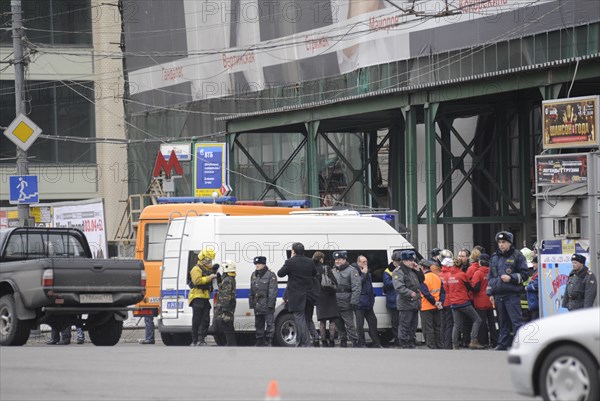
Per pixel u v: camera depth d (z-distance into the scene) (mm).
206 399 31984
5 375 37875
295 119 103500
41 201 155625
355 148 117938
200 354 46344
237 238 65000
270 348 51188
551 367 29531
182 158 112250
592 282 52844
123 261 56875
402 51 101375
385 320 67875
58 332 68625
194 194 109312
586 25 83375
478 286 63750
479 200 105938
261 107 122688
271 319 62062
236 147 134625
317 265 63219
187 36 134750
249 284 64750
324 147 122562
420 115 102875
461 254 64812
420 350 50281
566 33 85062
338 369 39750
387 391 33688
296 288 59969
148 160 145000
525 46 89000
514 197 100750
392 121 108125
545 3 87500
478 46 93438
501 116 97250
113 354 46250
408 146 90000
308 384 35281
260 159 130875
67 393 33406
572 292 53156
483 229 107375
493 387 34719
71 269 55094
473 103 96312
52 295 54156
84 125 156625
